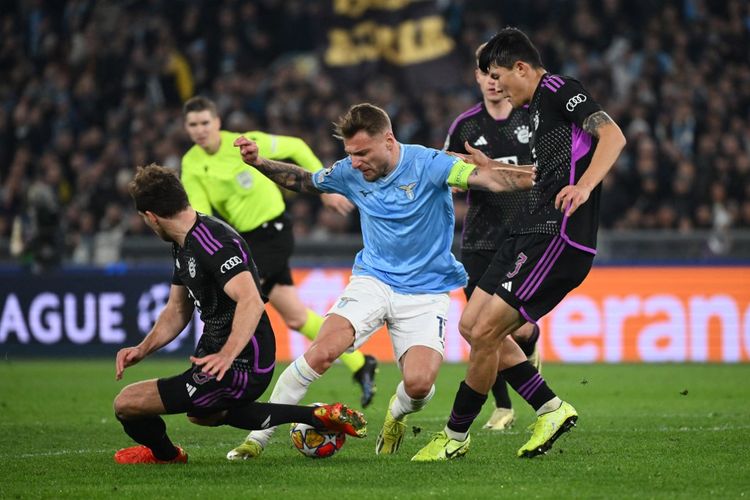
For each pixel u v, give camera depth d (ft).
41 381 130.31
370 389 101.19
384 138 67.10
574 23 207.10
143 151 193.67
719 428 84.79
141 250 165.99
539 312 66.44
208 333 65.77
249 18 219.41
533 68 67.46
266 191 104.06
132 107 205.67
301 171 72.23
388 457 70.23
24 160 196.85
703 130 187.52
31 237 165.78
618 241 156.56
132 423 65.36
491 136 87.76
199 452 75.05
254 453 70.33
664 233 156.15
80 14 223.30
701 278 153.38
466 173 66.03
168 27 219.41
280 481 60.80
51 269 163.84
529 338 85.30
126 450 70.13
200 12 219.61
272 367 66.18
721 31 205.05
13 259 166.61
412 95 205.77
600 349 153.79
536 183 67.56
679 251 156.04
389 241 69.92
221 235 63.77
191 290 64.69
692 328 153.28
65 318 162.91
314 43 219.41
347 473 63.21
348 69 213.87
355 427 67.10
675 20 206.59
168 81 212.23
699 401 106.73
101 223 183.01
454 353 155.53
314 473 63.26
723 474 62.18
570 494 56.08
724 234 155.84
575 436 80.28
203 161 103.35
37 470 66.90
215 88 207.62
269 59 220.23
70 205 193.16
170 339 67.10
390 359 159.43
